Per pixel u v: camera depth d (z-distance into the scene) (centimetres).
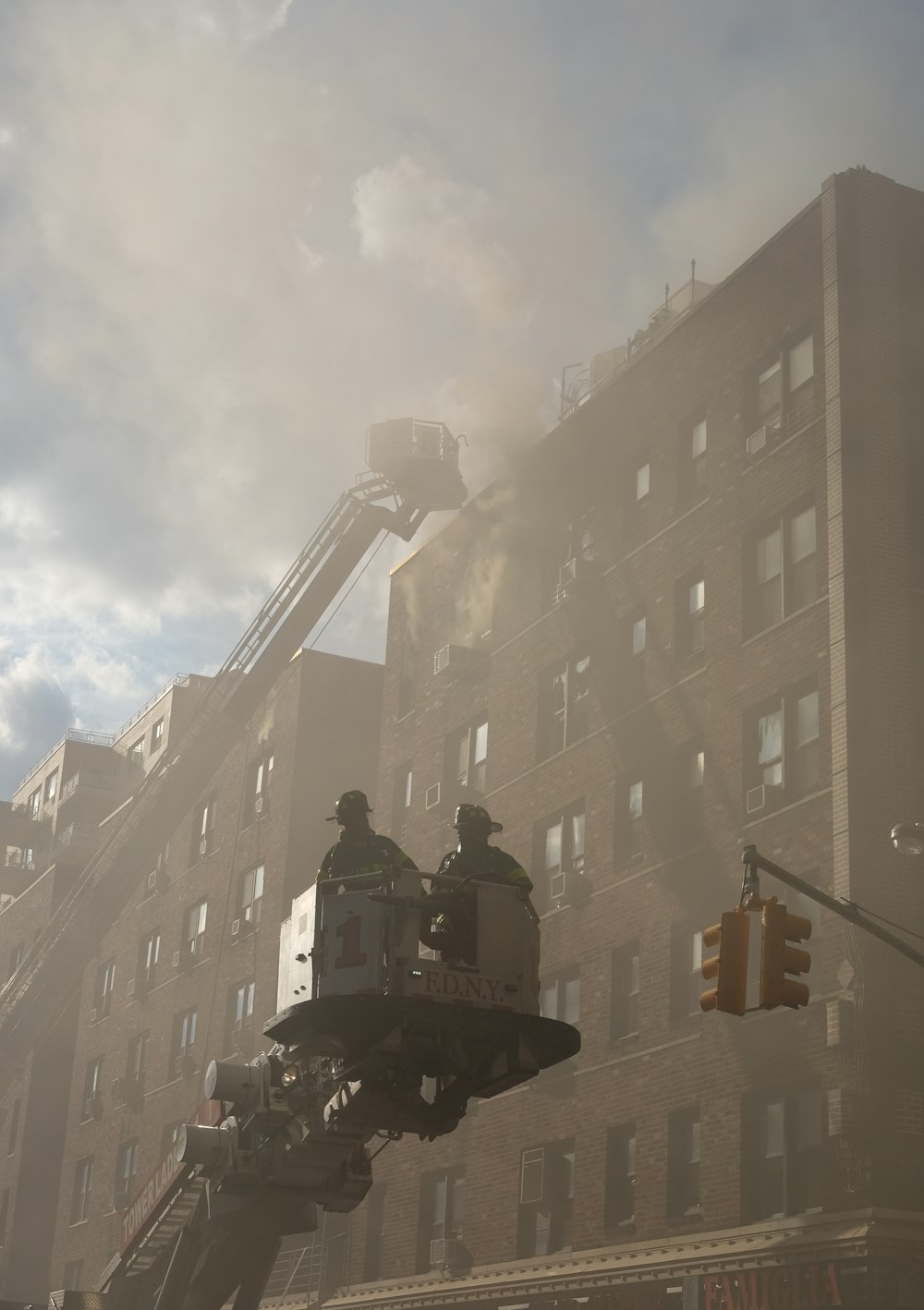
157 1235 1877
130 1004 5644
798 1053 2580
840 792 2644
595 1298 2833
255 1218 1599
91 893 3597
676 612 3300
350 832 1241
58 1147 6128
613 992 3150
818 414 2988
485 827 1248
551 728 3709
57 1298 1984
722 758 3011
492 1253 3272
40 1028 3544
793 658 2875
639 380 3641
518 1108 3331
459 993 1170
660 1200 2819
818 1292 2358
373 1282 3666
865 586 2762
